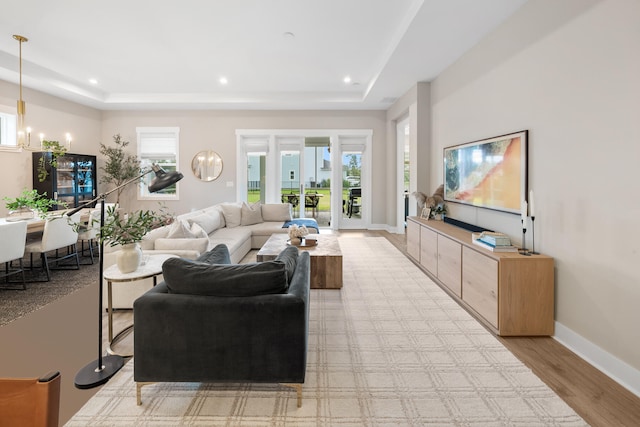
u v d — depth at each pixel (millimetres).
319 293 3604
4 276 3816
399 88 5855
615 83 2096
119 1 3365
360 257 5176
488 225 3676
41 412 769
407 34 3676
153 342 1770
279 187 7688
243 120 7488
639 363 1970
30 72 5105
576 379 2068
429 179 5480
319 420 1712
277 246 4082
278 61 4984
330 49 4527
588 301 2320
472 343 2518
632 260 2008
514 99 3166
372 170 7734
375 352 2385
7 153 5344
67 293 3570
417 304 3293
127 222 2555
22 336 2250
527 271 2609
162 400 1858
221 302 1764
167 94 6816
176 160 7496
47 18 3707
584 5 2322
